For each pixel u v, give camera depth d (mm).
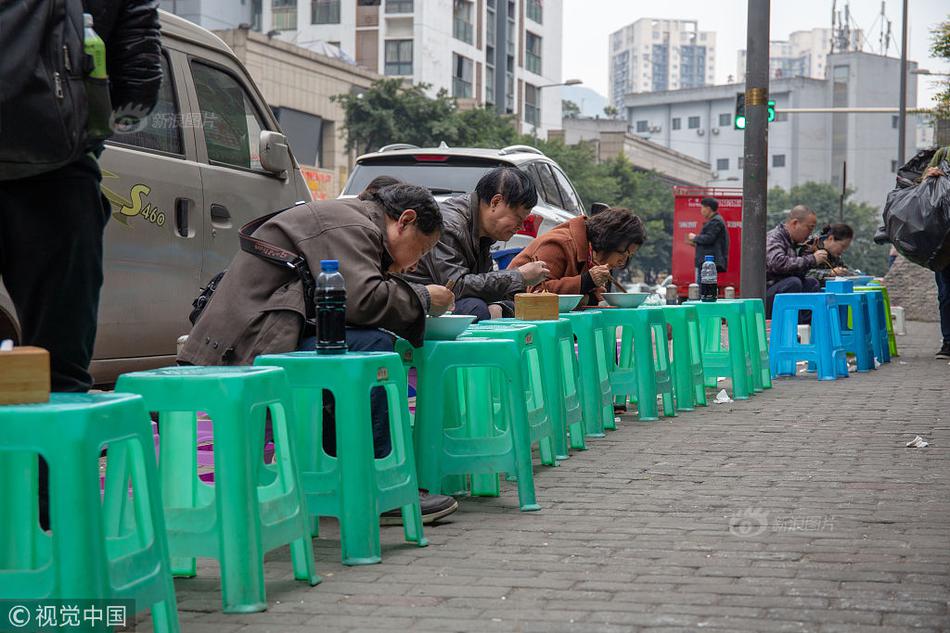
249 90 7496
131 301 6113
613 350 7527
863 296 11125
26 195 3527
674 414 7641
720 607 3270
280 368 3527
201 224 6633
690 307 8188
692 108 130250
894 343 12922
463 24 59156
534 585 3537
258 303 4527
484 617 3207
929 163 11453
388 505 3979
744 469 5582
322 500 3912
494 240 6184
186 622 3203
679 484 5219
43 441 2584
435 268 5918
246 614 3277
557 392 5859
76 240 3588
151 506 2854
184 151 6617
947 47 21469
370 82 44062
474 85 60562
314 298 4348
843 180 26609
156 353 6344
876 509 4621
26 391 2658
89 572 2582
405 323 4520
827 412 7734
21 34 3256
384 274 4645
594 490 5121
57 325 3611
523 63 68812
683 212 23453
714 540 4109
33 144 3303
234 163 7129
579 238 7312
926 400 8375
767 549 3961
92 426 2615
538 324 5836
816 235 14500
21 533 2936
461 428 5090
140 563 2797
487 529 4379
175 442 3533
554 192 13250
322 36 54688
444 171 11141
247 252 4594
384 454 4301
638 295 7430
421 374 4734
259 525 3338
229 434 3271
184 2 48125
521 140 48125
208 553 3326
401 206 4578
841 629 3055
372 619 3207
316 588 3549
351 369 3824
